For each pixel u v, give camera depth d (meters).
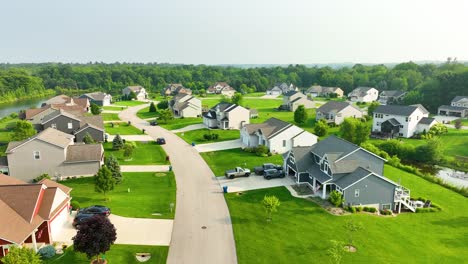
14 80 173.75
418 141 78.69
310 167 47.00
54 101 109.94
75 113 81.81
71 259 28.36
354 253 30.38
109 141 70.44
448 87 124.00
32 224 28.94
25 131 63.59
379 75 196.75
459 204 43.88
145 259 28.92
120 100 153.00
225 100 136.62
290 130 62.41
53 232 31.83
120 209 38.38
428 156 64.75
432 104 124.69
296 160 47.75
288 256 29.72
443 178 57.72
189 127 87.06
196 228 34.56
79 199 40.94
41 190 31.84
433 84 128.88
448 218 39.28
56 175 48.94
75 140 67.69
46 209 30.91
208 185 46.88
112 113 110.62
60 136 53.47
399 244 32.44
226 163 56.59
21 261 23.22
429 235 34.75
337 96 166.38
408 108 84.56
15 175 48.00
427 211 40.97
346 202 39.97
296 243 31.89
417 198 44.66
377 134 84.81
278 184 47.28
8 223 28.05
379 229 35.28
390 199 40.94
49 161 48.50
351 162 43.38
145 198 42.00
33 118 82.25
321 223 36.00
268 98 159.50
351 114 94.69
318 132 76.00
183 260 28.92
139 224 35.03
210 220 36.41
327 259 29.28
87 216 34.59
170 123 93.25
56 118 70.12
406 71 186.12
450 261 29.88
